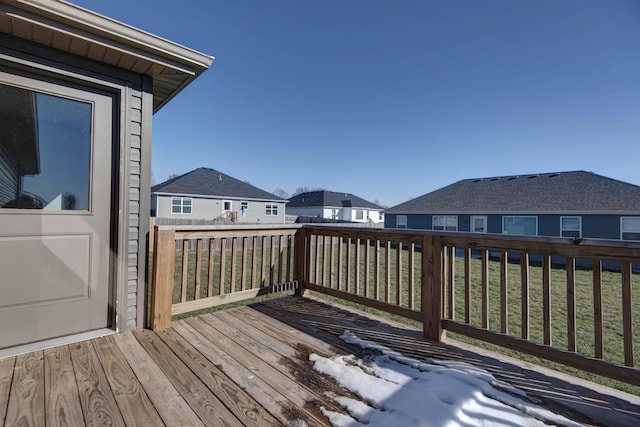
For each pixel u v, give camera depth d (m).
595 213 10.88
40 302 2.18
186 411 1.44
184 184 18.80
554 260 10.38
